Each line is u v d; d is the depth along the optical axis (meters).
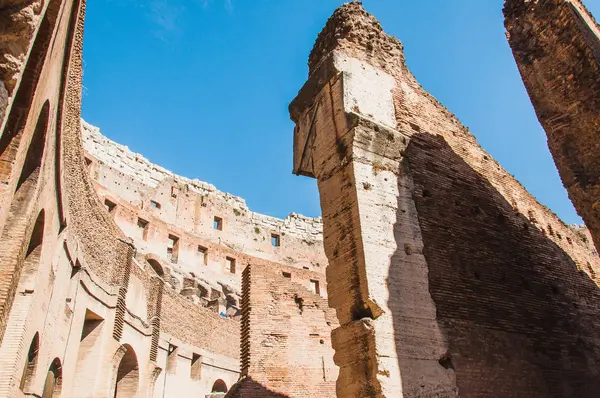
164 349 33.25
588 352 13.25
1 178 8.02
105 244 25.73
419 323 10.52
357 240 10.98
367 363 9.74
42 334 16.36
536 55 13.51
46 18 8.14
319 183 12.78
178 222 60.28
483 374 10.76
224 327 42.19
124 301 26.22
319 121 13.62
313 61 15.48
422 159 13.45
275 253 68.06
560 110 12.62
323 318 20.61
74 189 19.91
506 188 15.36
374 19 15.54
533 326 12.57
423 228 12.05
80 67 14.53
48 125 11.25
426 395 9.72
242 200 70.75
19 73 6.79
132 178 57.34
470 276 12.16
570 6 13.10
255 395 18.27
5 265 10.20
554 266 14.63
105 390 22.92
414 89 15.20
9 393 12.80
